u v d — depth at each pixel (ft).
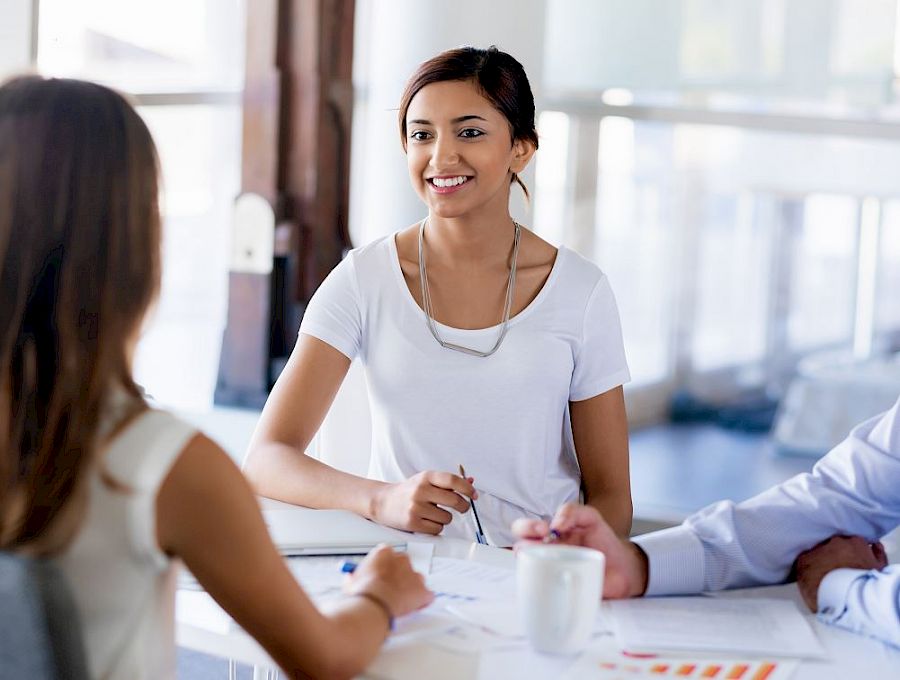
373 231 10.53
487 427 6.00
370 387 6.22
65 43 11.12
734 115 13.05
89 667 3.04
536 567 3.55
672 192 19.63
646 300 20.39
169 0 11.63
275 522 4.95
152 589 3.12
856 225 20.81
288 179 11.85
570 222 15.85
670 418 21.75
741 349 21.77
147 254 3.15
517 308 6.16
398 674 3.40
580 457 6.36
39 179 3.02
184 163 11.85
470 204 5.90
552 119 13.71
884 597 3.83
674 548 4.34
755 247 21.24
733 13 13.00
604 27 12.89
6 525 2.98
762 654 3.64
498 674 3.40
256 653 3.69
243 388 11.89
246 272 11.75
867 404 18.75
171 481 3.07
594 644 3.70
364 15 12.02
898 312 20.68
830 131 13.20
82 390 3.03
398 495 5.07
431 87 5.91
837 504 4.56
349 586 3.84
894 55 12.98
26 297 3.02
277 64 11.63
